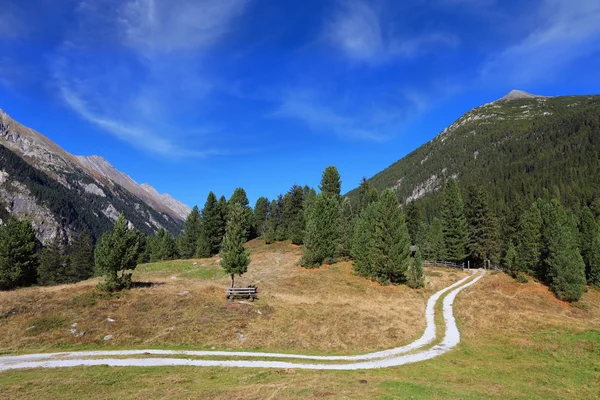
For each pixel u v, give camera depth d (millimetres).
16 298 32000
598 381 21375
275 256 68812
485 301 43906
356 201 84312
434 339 30719
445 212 75750
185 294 36156
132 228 38531
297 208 85938
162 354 24219
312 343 27953
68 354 23453
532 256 55625
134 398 15828
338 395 16078
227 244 37625
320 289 44875
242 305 34344
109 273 36062
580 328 33688
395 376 20750
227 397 15977
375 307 38875
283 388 17328
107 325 28125
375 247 49906
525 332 33031
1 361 21688
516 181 178500
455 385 19453
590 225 60281
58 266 93312
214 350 25797
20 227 55531
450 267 70812
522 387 20000
